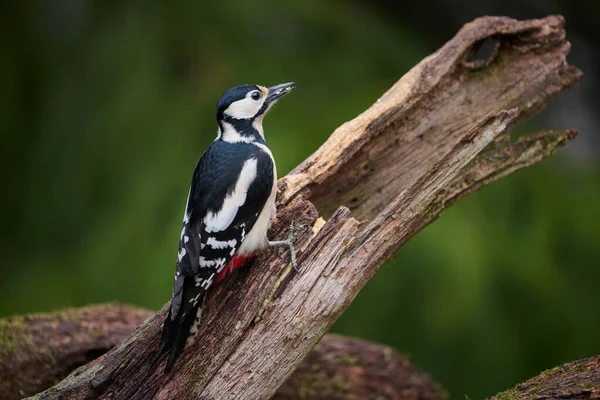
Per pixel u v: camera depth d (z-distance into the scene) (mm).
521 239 11586
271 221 8102
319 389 10531
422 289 11234
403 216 7926
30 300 11969
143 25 12852
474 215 11586
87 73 13016
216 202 7988
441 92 9289
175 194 11805
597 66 15766
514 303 11297
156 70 12555
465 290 11117
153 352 7758
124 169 12219
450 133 9344
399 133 9172
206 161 8406
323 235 7793
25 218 12812
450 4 15227
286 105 11719
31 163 13094
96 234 12102
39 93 13430
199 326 7730
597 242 11602
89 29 13320
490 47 15031
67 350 9805
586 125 15438
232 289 7855
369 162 9141
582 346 11188
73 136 12875
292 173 8797
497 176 8969
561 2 15695
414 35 13844
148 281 11406
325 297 7758
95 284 11625
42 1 13727
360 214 9273
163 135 12172
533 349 11281
